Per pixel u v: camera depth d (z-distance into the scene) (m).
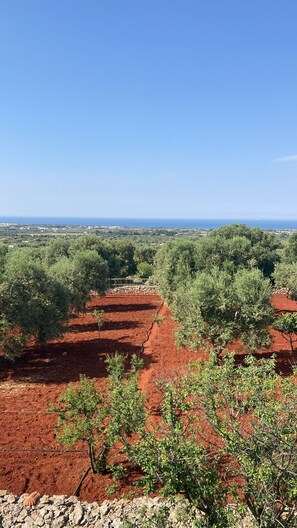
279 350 27.16
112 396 11.88
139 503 11.99
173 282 37.91
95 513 11.65
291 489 7.41
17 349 24.31
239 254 48.44
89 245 63.56
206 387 8.79
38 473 14.19
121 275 67.25
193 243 45.34
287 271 39.94
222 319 23.03
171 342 30.02
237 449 7.73
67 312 29.11
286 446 7.25
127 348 28.70
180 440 8.51
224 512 7.85
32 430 16.98
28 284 25.47
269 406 8.21
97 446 15.27
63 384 22.00
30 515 11.77
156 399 19.30
